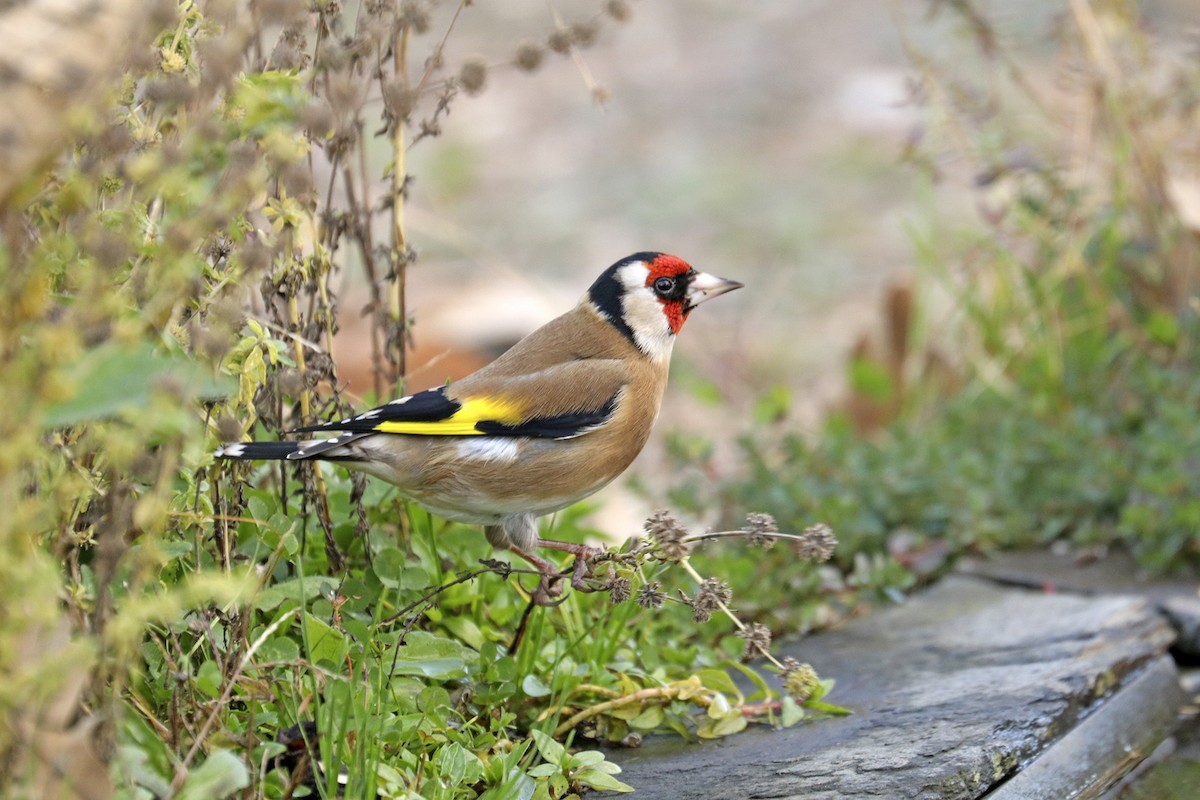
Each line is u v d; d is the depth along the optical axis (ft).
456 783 23.77
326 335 28.60
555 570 28.66
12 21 18.15
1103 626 33.83
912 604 36.96
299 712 23.40
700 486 44.21
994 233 48.01
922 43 87.25
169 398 18.03
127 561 22.52
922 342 52.08
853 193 76.69
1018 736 27.68
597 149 84.07
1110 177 48.80
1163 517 38.47
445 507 29.27
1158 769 29.81
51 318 20.63
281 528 27.35
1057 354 46.39
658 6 103.65
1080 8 46.50
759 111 86.74
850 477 43.16
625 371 30.94
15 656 17.93
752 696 29.81
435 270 69.97
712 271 69.77
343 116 26.55
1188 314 45.60
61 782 18.58
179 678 22.03
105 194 22.79
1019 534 40.88
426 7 27.61
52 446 20.72
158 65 23.45
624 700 27.68
